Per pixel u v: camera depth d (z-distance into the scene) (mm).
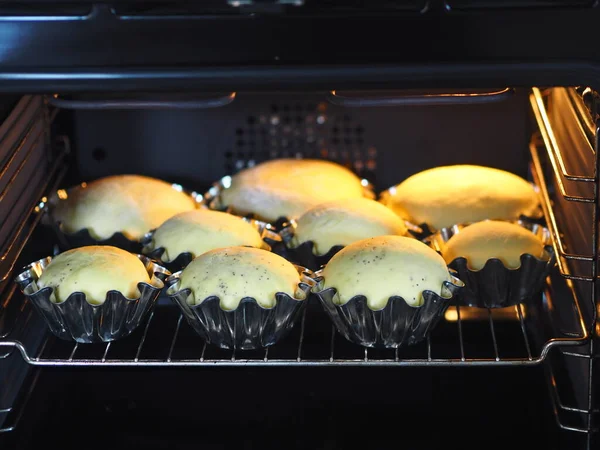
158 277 777
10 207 793
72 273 725
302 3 598
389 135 937
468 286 779
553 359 785
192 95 890
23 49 618
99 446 734
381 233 811
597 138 661
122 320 732
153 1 598
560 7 605
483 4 608
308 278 748
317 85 625
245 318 707
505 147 933
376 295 706
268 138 947
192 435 750
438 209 865
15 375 767
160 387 799
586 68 612
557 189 882
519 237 777
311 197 886
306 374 814
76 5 612
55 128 938
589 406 685
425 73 619
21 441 727
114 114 933
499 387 787
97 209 852
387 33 615
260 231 850
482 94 728
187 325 820
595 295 680
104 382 799
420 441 744
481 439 741
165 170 955
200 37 617
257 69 620
